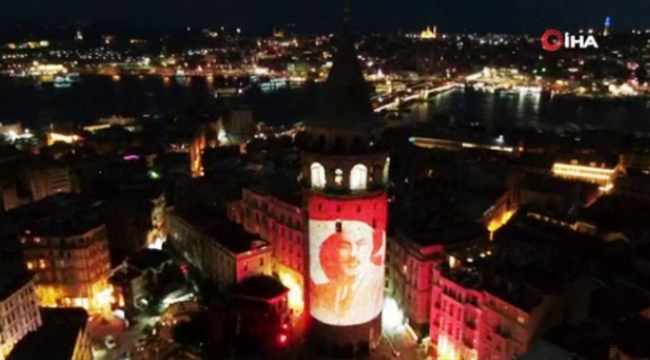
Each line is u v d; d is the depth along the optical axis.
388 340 115.06
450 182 198.50
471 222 129.00
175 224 161.00
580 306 98.31
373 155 96.44
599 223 158.00
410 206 145.62
